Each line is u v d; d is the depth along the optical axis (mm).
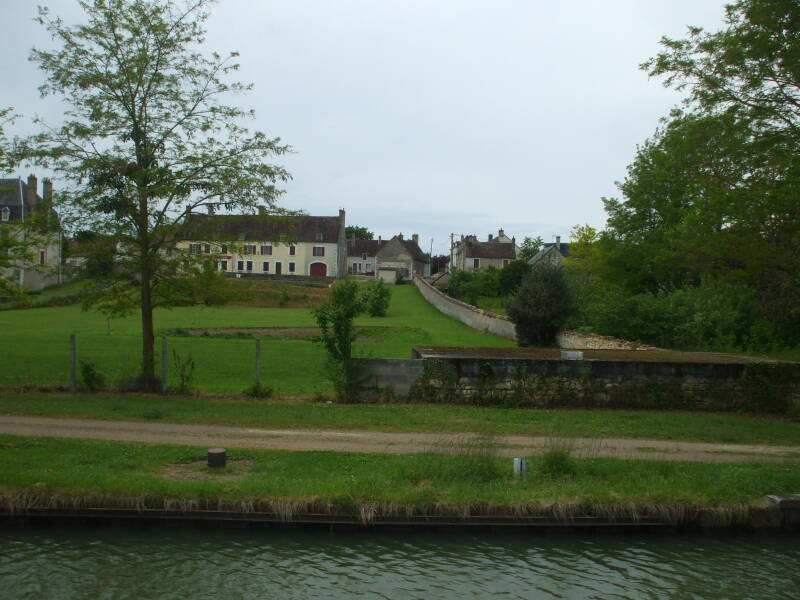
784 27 14406
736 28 14906
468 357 16641
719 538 9312
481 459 10438
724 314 26578
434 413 14953
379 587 8000
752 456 11867
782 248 15406
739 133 15133
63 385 17734
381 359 16531
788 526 9453
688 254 16656
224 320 46969
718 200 15125
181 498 9141
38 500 9133
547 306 32344
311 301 64688
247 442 11953
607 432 13516
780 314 25844
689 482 9922
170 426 13125
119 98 15945
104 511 9148
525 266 66250
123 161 15898
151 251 16438
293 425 13445
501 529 9234
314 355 27969
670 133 17422
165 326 41281
